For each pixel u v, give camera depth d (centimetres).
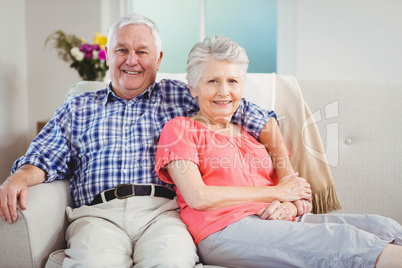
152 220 136
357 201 161
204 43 139
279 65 317
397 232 117
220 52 133
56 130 151
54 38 314
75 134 151
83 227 127
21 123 315
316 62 297
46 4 315
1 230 116
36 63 320
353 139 166
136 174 145
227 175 133
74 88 178
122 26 153
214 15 327
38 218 120
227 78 136
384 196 160
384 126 163
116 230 130
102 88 177
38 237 119
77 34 315
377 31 285
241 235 119
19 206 117
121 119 152
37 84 321
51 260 118
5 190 120
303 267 111
